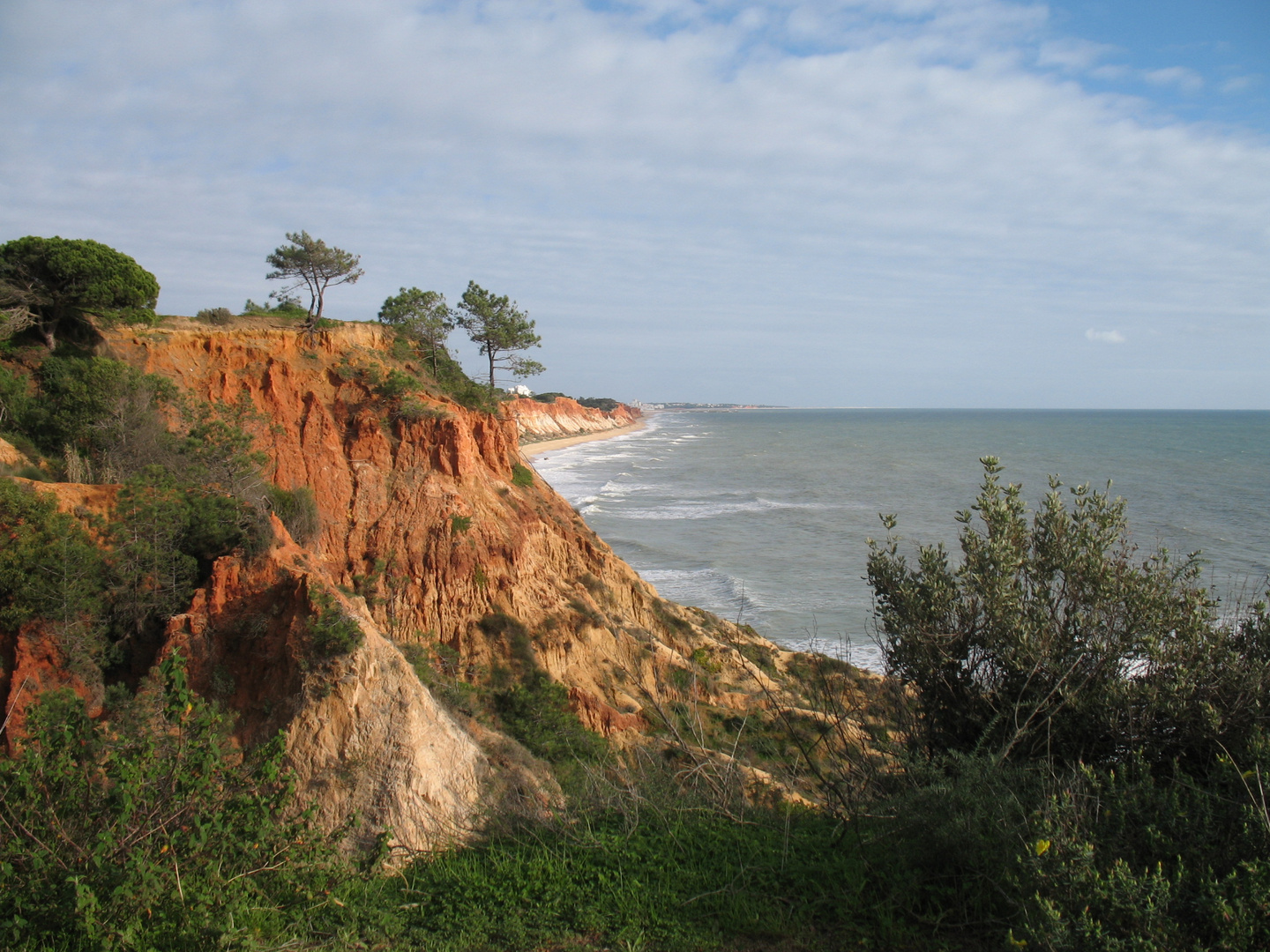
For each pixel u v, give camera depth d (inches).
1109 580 323.3
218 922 260.5
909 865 292.5
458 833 420.5
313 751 503.5
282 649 556.4
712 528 2341.3
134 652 570.3
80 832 273.1
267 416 930.1
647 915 287.0
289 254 1023.6
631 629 991.6
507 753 619.5
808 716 781.3
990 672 343.6
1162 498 2839.6
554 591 965.2
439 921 296.4
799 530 2301.9
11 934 247.0
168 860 269.4
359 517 915.4
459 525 912.3
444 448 976.3
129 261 935.7
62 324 905.5
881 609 381.1
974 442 6638.8
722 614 1453.0
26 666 525.7
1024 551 357.1
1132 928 213.8
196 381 942.4
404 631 856.9
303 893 298.7
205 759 284.4
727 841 335.6
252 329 1013.2
